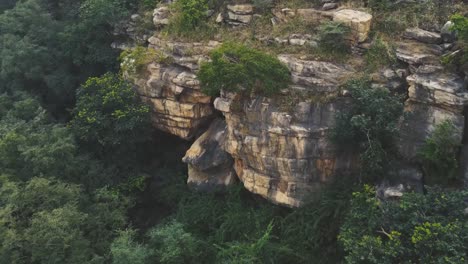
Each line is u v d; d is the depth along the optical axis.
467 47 14.30
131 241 16.77
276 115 16.66
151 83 20.97
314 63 17.14
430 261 11.27
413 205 12.67
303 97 16.64
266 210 17.97
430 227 11.59
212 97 20.14
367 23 16.95
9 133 19.42
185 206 19.75
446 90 14.20
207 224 18.94
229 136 18.45
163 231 16.84
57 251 15.30
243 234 17.39
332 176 16.86
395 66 16.22
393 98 15.11
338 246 15.85
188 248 16.55
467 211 12.87
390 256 11.80
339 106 16.17
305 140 16.38
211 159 19.80
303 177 16.95
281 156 16.95
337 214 15.80
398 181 15.12
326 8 18.59
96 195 18.78
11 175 18.52
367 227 13.34
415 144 15.25
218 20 21.02
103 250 17.14
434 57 15.51
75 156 21.00
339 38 17.23
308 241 16.23
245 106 17.50
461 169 14.39
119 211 18.81
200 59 19.88
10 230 15.47
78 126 21.08
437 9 16.84
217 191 19.92
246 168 18.41
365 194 14.17
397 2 17.47
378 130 14.99
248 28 20.14
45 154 18.77
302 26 18.59
